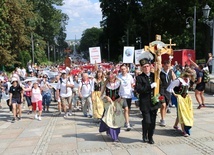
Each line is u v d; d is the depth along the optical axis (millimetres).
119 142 7672
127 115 8938
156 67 8656
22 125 10703
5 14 36500
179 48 39094
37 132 9422
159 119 10188
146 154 6629
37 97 11633
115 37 70312
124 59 16812
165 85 9070
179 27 42156
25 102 16719
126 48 16797
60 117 11953
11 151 7438
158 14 42188
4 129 10141
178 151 6742
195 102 13883
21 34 43625
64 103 11875
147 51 8891
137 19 56781
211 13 32000
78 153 6938
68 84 11883
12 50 43438
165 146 7156
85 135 8617
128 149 7043
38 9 65250
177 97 8023
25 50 51906
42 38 63406
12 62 41688
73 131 9250
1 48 37281
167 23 44625
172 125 9234
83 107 11977
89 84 11719
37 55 62375
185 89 8031
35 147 7668
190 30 38000
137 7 57031
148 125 7383
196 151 6691
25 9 45125
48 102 13570
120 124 7781
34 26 54688
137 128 9148
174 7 40312
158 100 7328
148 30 52094
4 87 15633
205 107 12383
